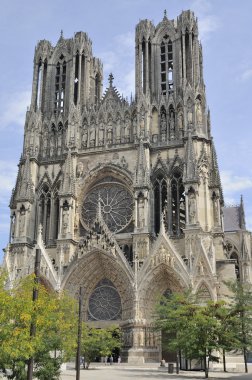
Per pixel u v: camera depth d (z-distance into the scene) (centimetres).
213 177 7981
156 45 9212
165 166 8100
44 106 9381
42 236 8388
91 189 8475
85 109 8969
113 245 7506
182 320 4900
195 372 5525
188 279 6925
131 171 8194
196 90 8388
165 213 7950
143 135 8225
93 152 8531
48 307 3378
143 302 7062
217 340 4822
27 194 8331
